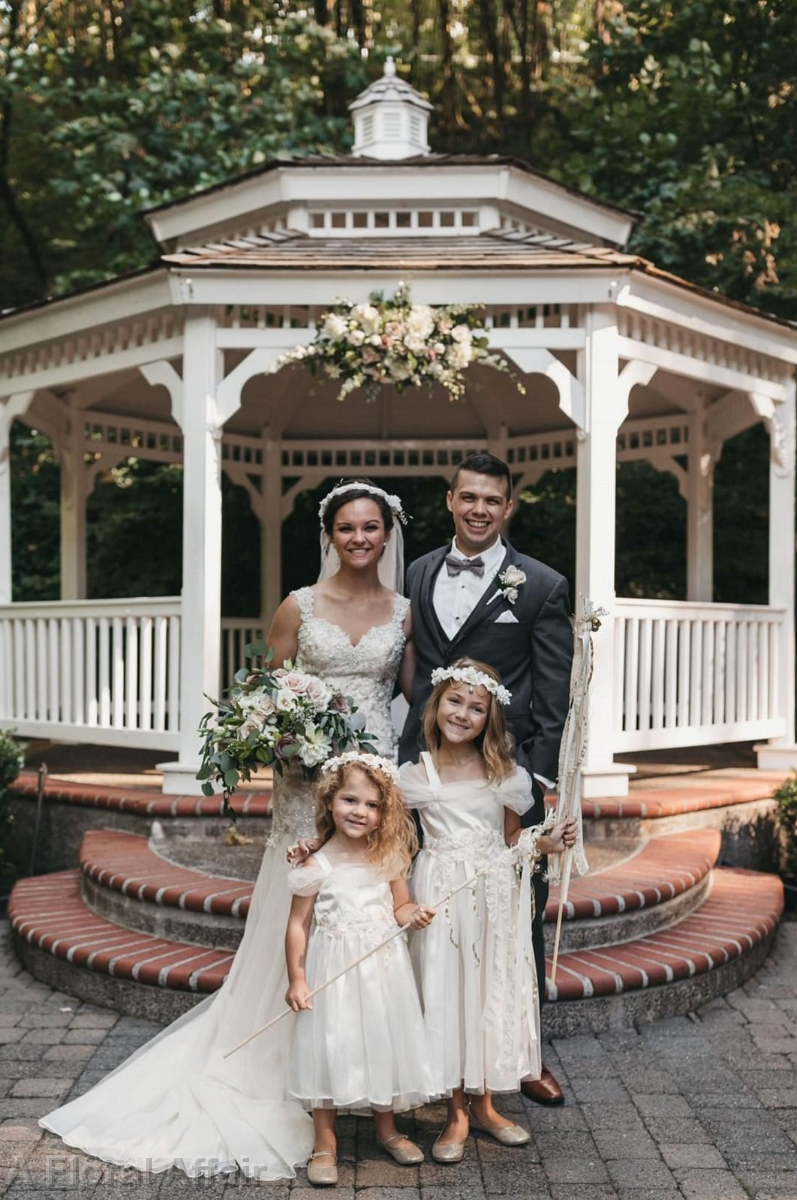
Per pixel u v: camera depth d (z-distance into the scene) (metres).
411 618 3.89
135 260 12.23
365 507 3.74
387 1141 3.43
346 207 7.36
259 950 3.73
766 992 4.99
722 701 7.25
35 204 15.07
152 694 8.45
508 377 8.81
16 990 4.92
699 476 8.94
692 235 10.59
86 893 5.55
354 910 3.34
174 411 6.49
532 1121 3.68
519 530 12.57
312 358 6.14
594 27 12.38
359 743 3.66
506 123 14.18
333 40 13.16
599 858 5.59
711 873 6.02
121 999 4.61
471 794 3.51
